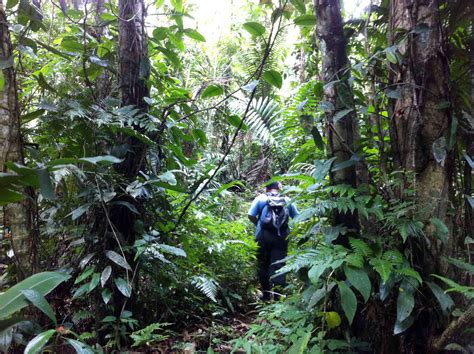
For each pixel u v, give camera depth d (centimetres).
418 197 164
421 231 155
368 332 169
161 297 255
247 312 329
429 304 157
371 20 230
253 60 590
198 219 332
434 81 166
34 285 132
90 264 219
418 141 166
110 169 215
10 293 128
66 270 205
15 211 162
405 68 171
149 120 221
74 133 213
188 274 285
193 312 282
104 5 260
